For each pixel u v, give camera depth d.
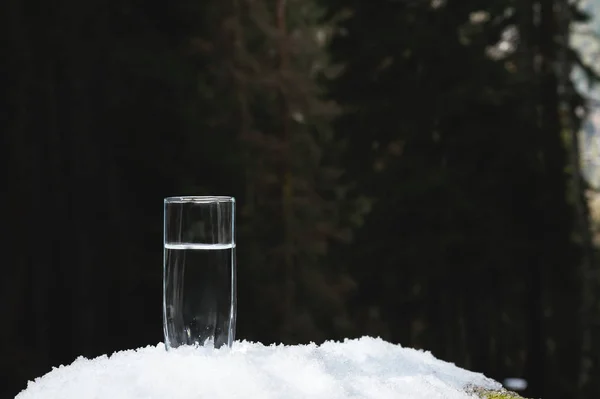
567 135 13.00
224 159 13.19
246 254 15.28
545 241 11.84
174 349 1.69
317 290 19.23
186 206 1.71
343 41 13.81
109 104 11.74
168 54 12.62
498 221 11.69
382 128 12.93
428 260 11.77
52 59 10.89
